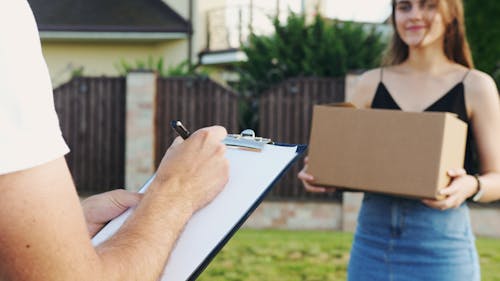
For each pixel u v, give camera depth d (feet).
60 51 38.96
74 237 2.20
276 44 24.48
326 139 6.81
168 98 23.48
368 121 6.57
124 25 37.29
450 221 6.60
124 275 2.37
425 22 7.02
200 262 2.66
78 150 24.34
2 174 2.03
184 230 2.80
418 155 6.25
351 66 23.45
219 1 40.32
